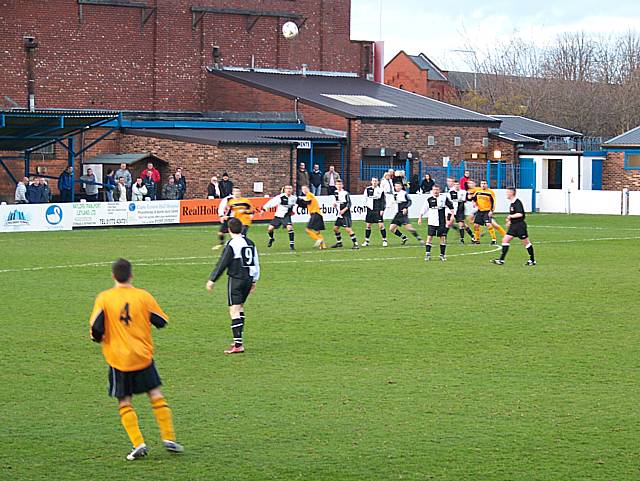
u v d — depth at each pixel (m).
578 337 24.84
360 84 92.00
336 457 15.25
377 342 24.14
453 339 24.55
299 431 16.62
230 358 22.38
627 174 84.62
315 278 36.09
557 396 18.94
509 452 15.48
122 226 59.56
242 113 81.62
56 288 33.06
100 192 68.31
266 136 73.94
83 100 80.94
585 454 15.38
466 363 21.84
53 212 57.03
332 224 63.94
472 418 17.39
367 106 81.31
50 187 73.12
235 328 22.88
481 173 82.56
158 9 84.12
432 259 43.09
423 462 15.01
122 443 16.03
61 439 16.22
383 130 79.00
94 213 58.47
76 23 80.31
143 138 72.81
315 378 20.42
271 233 47.72
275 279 35.75
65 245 48.00
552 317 27.81
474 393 19.16
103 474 14.49
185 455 15.38
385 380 20.23
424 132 81.38
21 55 78.00
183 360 22.17
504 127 95.06
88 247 47.06
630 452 15.48
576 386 19.73
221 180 65.62
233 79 84.44
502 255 40.88
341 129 78.00
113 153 74.25
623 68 140.75
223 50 88.06
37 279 35.28
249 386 19.78
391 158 79.81
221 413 17.75
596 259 43.41
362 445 15.86
